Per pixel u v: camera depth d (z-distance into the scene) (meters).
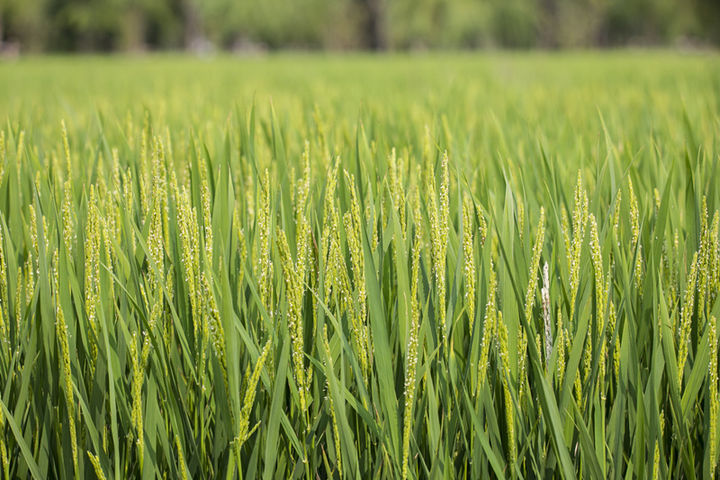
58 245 1.69
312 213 1.73
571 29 48.34
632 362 1.54
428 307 1.57
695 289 1.64
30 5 45.22
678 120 3.35
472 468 1.54
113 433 1.52
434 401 1.52
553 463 1.56
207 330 1.55
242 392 1.55
